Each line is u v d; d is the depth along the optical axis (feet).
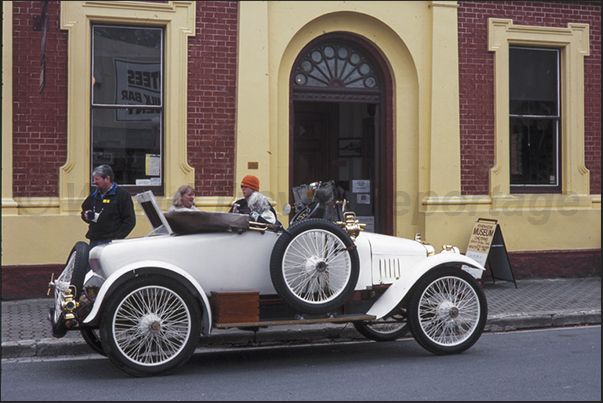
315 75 35.88
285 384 18.03
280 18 34.27
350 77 36.45
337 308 21.44
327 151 39.09
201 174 33.04
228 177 33.37
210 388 17.65
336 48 36.17
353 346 23.70
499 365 20.16
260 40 33.53
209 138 33.14
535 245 37.37
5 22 30.25
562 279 37.32
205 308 19.40
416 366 20.16
